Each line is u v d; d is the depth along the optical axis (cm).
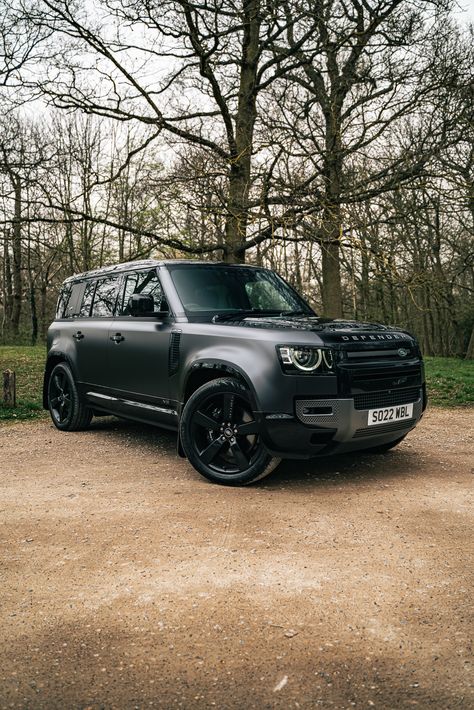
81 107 1216
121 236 2638
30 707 201
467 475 498
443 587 283
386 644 236
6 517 400
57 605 272
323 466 532
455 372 1544
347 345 445
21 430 774
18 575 305
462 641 237
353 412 440
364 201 1155
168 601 274
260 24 1177
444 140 1077
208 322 517
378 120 1117
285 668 221
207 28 1134
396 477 491
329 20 1127
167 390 539
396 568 305
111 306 657
